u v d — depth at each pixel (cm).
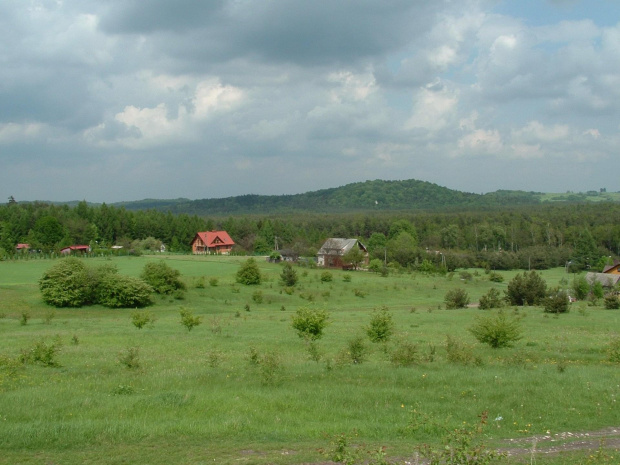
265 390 1673
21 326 4544
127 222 15888
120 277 6819
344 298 7925
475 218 17850
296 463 1044
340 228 17750
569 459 1108
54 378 1962
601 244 13612
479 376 1869
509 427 1375
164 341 3438
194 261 11594
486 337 3091
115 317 6044
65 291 6481
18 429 1187
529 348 3095
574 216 16450
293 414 1420
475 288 9488
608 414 1475
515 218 16888
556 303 5678
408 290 8825
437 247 15000
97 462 1041
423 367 2105
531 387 1705
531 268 12875
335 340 3572
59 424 1228
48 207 17462
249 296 7681
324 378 1869
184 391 1630
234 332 4106
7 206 16688
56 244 12756
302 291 8125
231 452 1109
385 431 1295
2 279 8044
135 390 1681
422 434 1281
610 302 6272
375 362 2369
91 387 1738
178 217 17450
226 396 1553
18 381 1862
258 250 15288
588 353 2892
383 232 17900
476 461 798
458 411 1480
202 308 6838
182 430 1236
